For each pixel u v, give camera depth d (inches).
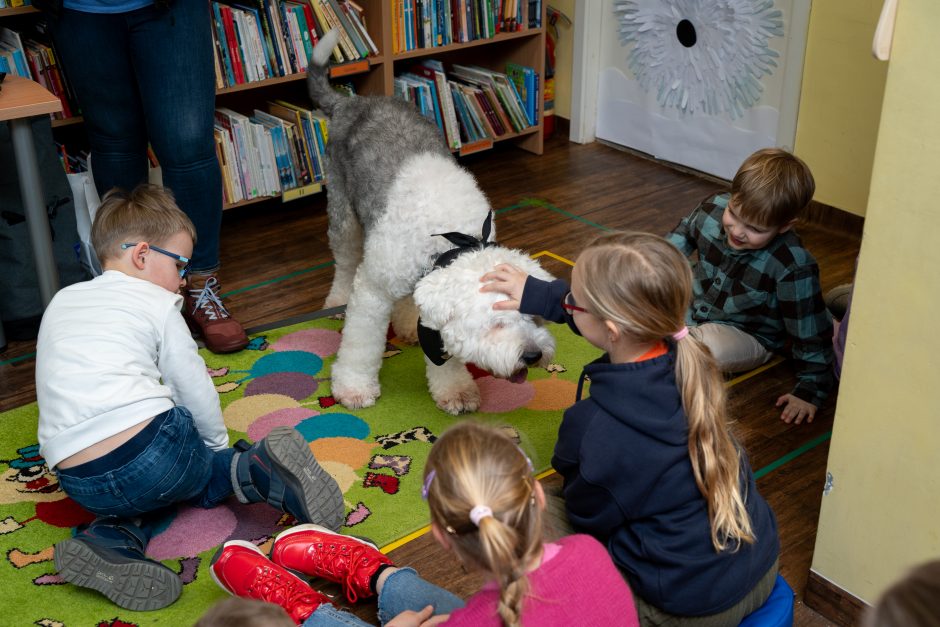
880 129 55.2
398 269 84.8
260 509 80.3
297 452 70.7
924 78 52.2
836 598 67.5
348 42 139.5
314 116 138.5
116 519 73.7
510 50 165.8
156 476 70.3
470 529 46.2
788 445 88.5
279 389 97.0
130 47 101.9
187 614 68.6
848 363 61.1
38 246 99.0
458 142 155.3
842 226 132.7
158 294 75.8
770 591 59.9
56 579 72.3
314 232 136.2
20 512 79.7
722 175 151.5
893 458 60.4
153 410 70.1
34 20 127.2
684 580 56.5
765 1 133.9
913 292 56.1
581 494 59.9
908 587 31.5
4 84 95.1
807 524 78.2
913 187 54.4
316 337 107.7
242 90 139.6
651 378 56.8
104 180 111.4
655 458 56.2
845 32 124.6
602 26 162.7
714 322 99.9
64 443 68.3
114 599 67.7
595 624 48.6
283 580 65.9
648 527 58.0
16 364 103.6
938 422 57.2
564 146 171.3
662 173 157.0
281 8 132.3
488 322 72.1
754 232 90.3
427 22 146.9
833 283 118.8
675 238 102.2
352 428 90.3
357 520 78.1
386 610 65.4
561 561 49.4
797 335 93.1
